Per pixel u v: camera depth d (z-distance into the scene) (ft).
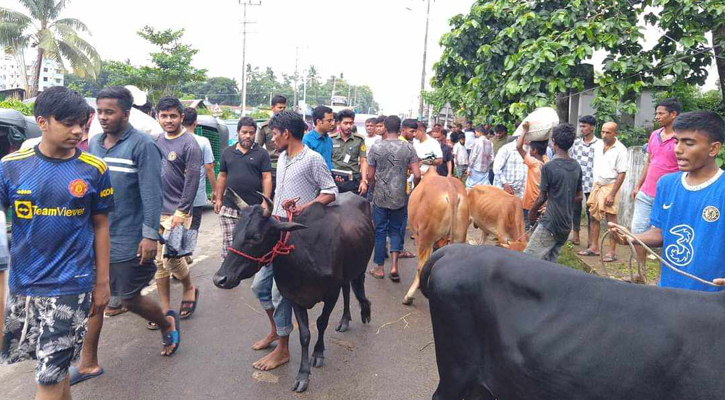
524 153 19.92
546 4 25.85
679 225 8.96
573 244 24.59
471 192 21.11
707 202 8.55
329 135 22.79
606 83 24.61
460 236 18.54
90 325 12.00
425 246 17.93
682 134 8.59
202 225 30.45
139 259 12.03
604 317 7.10
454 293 8.45
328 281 12.12
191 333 14.99
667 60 23.66
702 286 8.60
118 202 11.68
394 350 14.30
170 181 15.78
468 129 51.11
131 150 11.65
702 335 6.52
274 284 12.96
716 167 8.68
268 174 18.11
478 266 8.40
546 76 24.54
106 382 12.10
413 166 20.67
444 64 29.86
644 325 6.83
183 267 15.74
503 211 19.34
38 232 8.59
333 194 12.92
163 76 105.40
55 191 8.55
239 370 12.89
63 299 8.73
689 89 31.78
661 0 23.08
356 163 23.03
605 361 6.89
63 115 8.27
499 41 26.12
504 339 7.78
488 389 8.29
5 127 21.74
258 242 10.98
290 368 13.08
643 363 6.67
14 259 8.69
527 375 7.49
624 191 25.84
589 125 23.61
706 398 6.29
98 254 9.37
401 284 20.24
